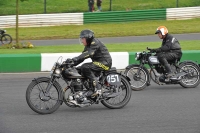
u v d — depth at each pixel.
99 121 8.97
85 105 9.68
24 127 8.52
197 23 32.25
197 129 8.38
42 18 31.41
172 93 11.87
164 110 9.93
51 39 27.20
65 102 9.65
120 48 21.00
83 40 9.62
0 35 25.75
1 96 11.46
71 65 9.61
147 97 11.35
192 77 12.47
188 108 10.13
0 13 33.66
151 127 8.51
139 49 20.45
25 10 34.38
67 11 34.62
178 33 28.94
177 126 8.59
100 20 32.25
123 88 10.13
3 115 9.48
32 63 15.48
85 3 36.44
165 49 12.21
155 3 36.88
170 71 12.20
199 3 37.34
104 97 9.84
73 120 9.05
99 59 9.75
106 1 37.06
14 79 14.02
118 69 15.94
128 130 8.30
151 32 29.14
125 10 33.75
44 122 8.88
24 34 28.91
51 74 9.52
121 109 10.02
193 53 16.14
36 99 10.25
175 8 33.34
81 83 9.66
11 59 15.33
